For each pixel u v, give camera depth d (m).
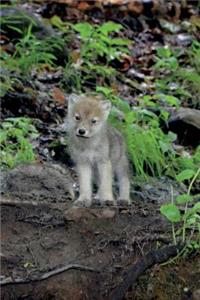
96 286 8.44
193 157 13.22
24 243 8.62
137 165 12.38
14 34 16.84
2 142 12.24
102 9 19.94
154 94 15.78
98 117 10.20
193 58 18.06
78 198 9.97
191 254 8.65
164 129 14.20
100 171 10.30
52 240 8.66
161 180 12.53
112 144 10.61
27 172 10.00
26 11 17.16
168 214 8.37
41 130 13.48
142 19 20.06
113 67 17.17
